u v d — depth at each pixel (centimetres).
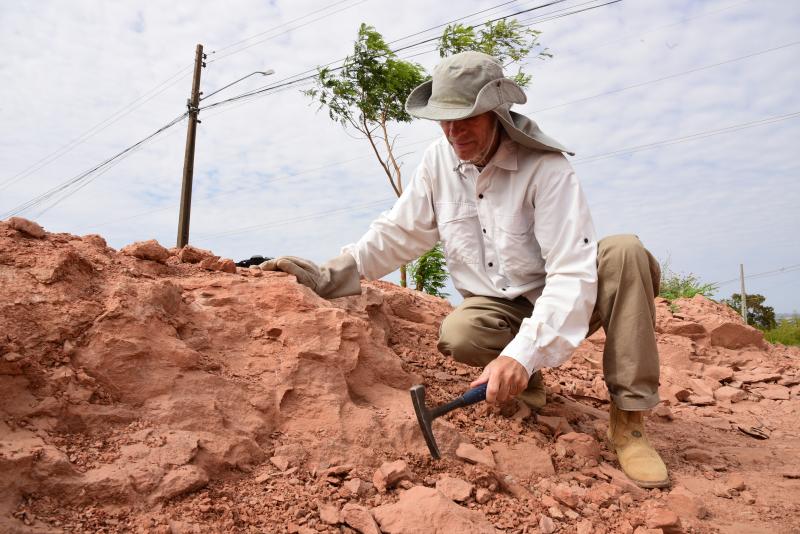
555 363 205
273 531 157
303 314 234
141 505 151
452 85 211
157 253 246
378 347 251
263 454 188
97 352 180
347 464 195
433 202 256
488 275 246
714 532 194
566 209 219
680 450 281
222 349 218
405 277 1020
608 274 225
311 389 214
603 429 265
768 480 249
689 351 489
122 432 169
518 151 229
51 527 136
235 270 267
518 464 219
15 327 171
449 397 267
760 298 2408
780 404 397
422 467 204
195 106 1387
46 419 161
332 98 1226
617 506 203
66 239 230
